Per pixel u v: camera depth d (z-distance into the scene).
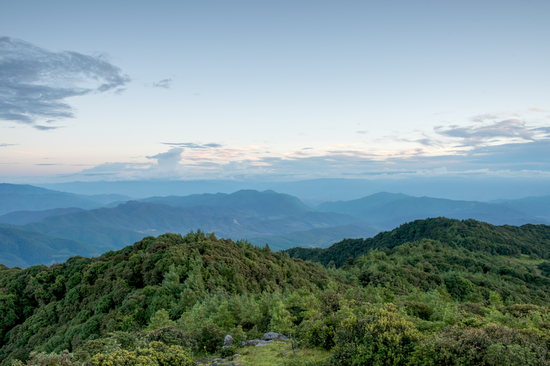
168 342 23.25
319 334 25.28
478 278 99.75
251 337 31.22
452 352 16.92
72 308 62.34
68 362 16.75
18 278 78.00
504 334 17.91
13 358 54.03
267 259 98.50
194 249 75.94
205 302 43.94
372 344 18.91
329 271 121.12
